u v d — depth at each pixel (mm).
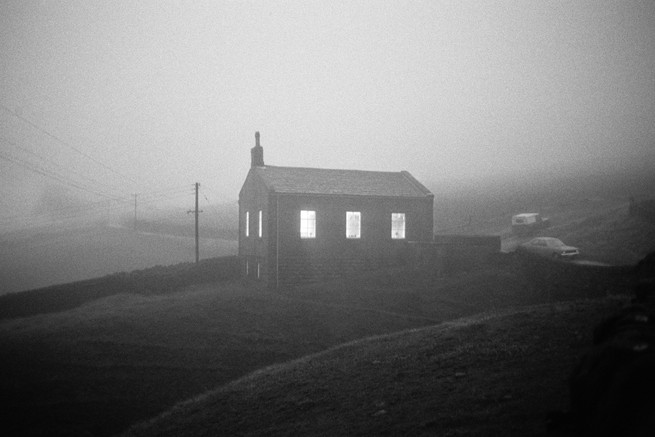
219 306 31828
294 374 16234
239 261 44281
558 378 10109
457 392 10719
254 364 23922
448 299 30062
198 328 28438
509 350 13078
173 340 26859
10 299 34156
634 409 5723
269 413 12875
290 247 37281
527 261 30984
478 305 28641
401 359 14773
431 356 14406
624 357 6289
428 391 11289
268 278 36531
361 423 10234
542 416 8203
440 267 35188
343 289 34062
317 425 10922
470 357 13227
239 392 15805
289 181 39750
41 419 19328
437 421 9164
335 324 28000
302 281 37250
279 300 32688
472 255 35219
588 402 6578
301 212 37812
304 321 28828
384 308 29844
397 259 39906
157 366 23969
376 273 37219
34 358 24625
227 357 24781
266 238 37531
